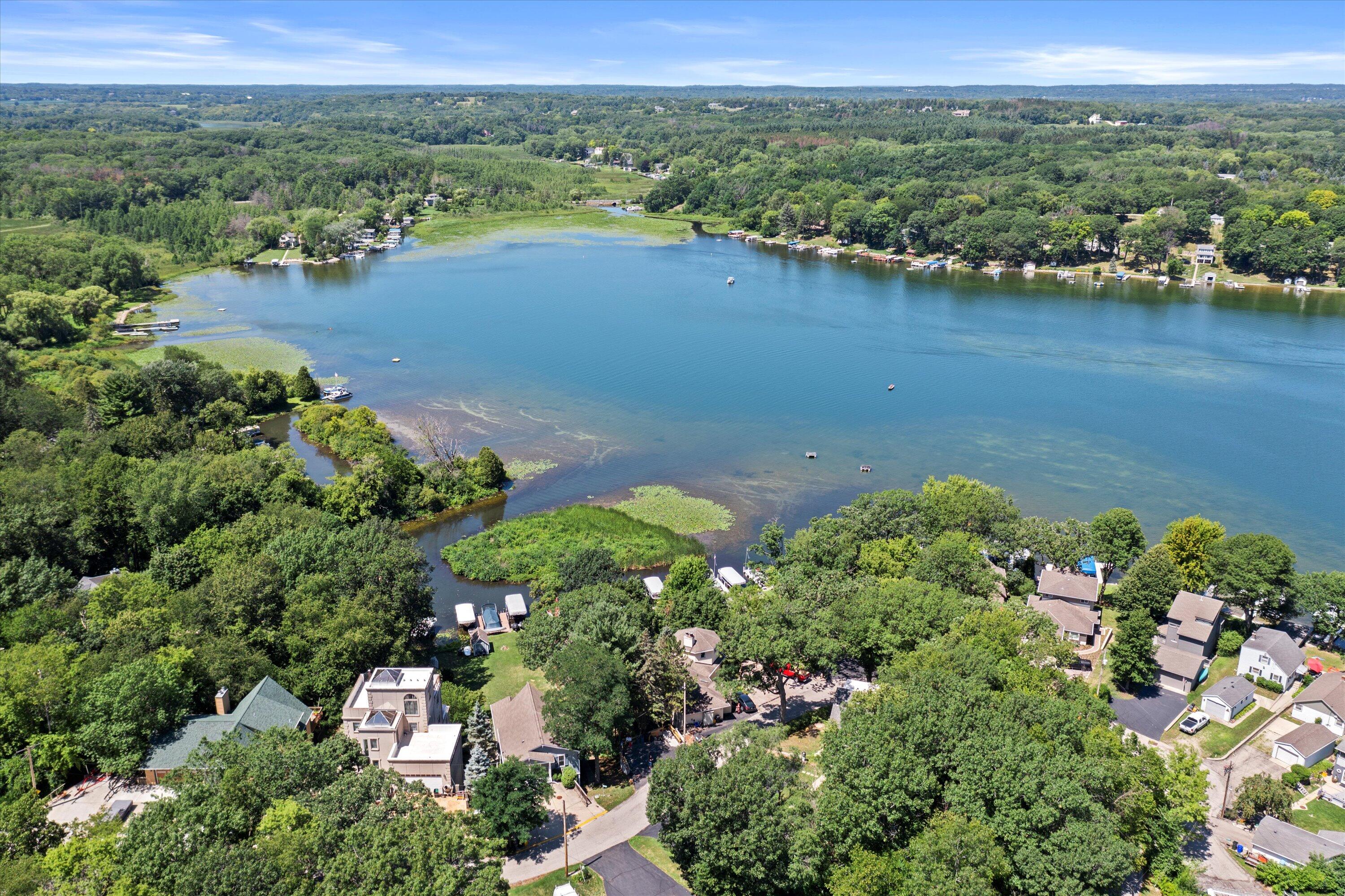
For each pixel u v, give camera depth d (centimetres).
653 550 15988
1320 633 13388
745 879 7988
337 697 10569
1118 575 15650
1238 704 11662
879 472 19475
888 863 7781
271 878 6575
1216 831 9825
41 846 7706
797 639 10750
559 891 8031
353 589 11906
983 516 14838
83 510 14388
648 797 8662
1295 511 17550
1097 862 7512
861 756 8506
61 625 10981
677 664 10981
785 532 16712
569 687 9706
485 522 17438
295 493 16475
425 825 7194
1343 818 9981
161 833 7044
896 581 12412
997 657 10512
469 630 13550
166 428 18675
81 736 9131
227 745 8469
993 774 8275
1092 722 9588
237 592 11350
